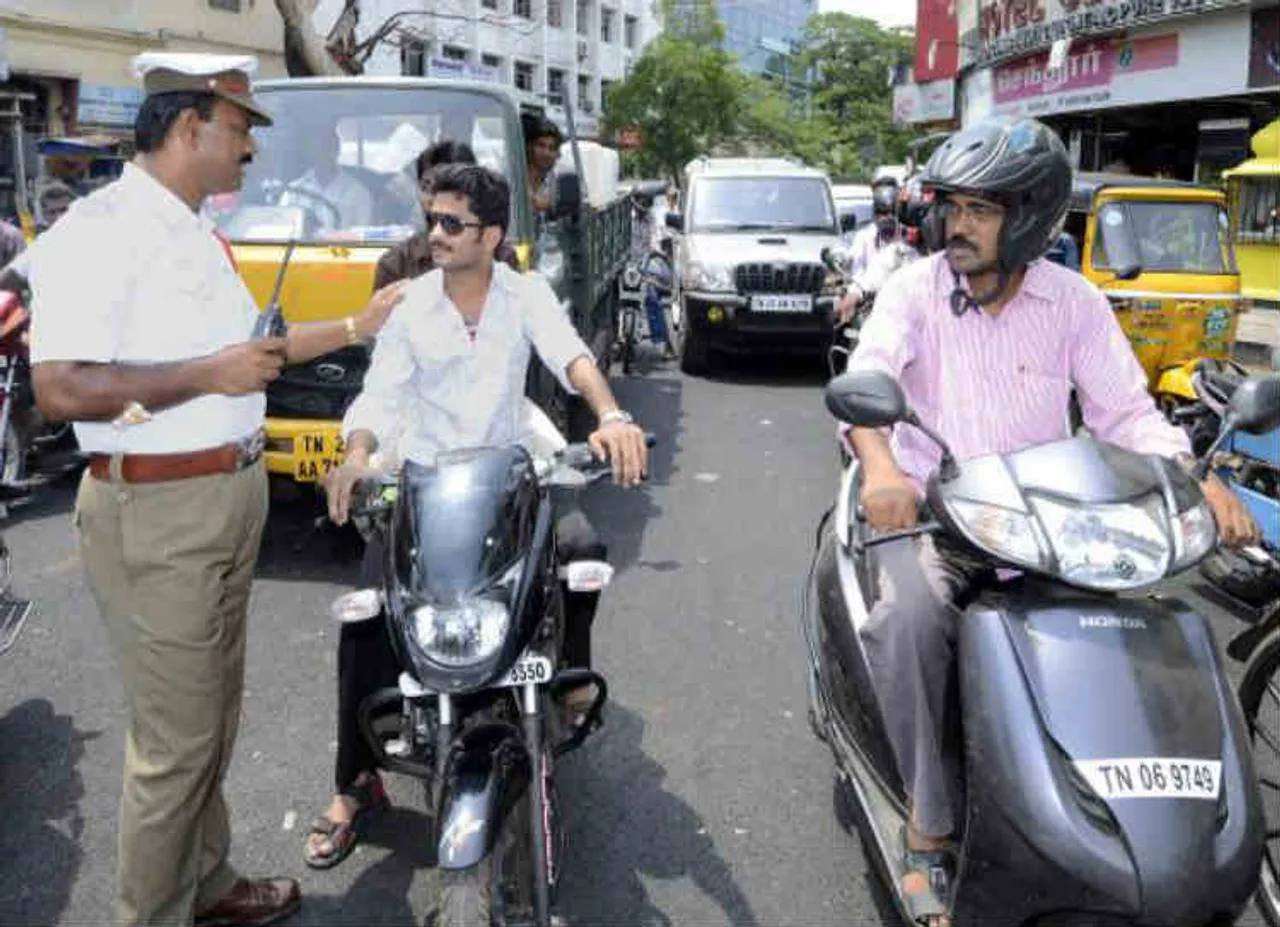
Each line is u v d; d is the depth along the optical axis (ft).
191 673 8.52
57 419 7.81
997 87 67.26
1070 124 62.95
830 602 10.34
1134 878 6.66
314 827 10.88
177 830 8.66
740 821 11.55
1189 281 28.22
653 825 11.46
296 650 15.51
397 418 9.95
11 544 19.65
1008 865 7.22
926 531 8.14
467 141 19.99
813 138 175.63
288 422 17.74
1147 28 52.11
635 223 49.32
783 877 10.64
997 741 7.30
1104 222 28.78
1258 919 10.05
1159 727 7.03
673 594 17.74
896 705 8.44
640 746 13.03
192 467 8.37
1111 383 9.20
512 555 8.32
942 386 9.35
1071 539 7.39
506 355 10.05
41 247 7.86
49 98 60.70
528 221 19.71
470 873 7.65
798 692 14.44
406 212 19.19
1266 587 16.34
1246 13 46.52
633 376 37.42
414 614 8.01
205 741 8.68
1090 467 7.66
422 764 8.93
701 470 25.25
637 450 9.20
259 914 9.87
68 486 23.31
